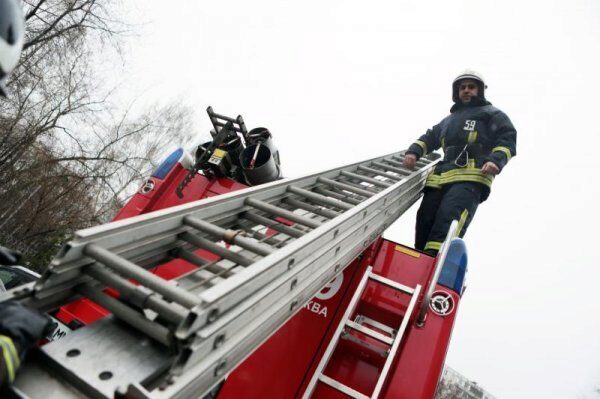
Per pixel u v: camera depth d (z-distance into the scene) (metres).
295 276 1.71
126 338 1.21
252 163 3.83
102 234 1.31
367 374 2.45
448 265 2.63
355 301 2.47
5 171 11.88
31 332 0.94
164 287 1.17
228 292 1.20
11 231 13.23
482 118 4.24
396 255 2.94
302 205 2.62
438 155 5.35
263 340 1.61
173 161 3.71
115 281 1.26
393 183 3.52
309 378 2.47
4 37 1.04
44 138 12.51
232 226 2.20
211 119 3.98
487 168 3.80
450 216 3.83
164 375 1.14
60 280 1.23
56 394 1.01
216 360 1.22
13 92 11.39
